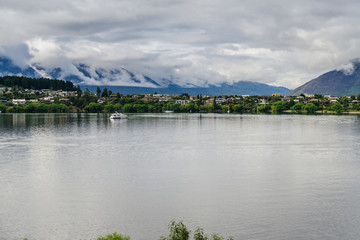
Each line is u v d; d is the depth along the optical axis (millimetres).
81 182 68750
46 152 104562
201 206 54719
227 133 163625
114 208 53969
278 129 186500
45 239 44281
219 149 110750
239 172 77188
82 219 50031
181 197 59062
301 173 75938
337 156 97375
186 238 37906
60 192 62062
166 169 80312
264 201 56844
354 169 79812
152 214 51750
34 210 53312
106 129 186250
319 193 60969
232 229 46500
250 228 46719
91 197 59281
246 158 94312
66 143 125438
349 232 45469
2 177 72812
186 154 100938
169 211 52781
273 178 71688
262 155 99188
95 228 47156
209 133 163500
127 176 73500
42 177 72750
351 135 153500
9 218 50406
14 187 65250
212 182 68500
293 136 149375
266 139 138125
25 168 81562
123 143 125562
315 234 44938
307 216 50438
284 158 94062
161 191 62594
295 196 59281
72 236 45000
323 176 73188
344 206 54375
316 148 113250
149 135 154250
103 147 115375
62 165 85000
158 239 44094
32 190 63281
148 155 99250
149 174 75312
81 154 101188
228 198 58438
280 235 44781
